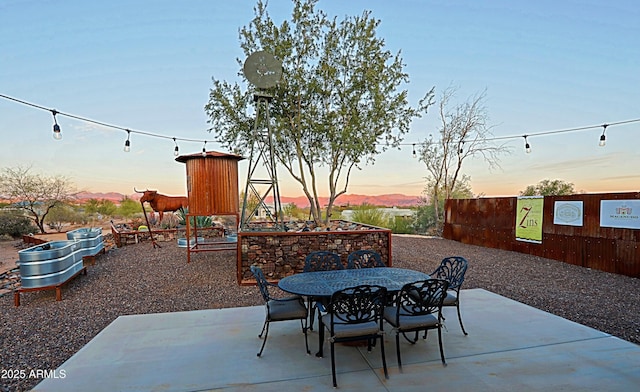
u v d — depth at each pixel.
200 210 6.46
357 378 2.46
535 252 7.84
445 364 2.66
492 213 9.07
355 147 6.83
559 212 7.23
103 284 5.51
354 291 2.50
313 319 3.44
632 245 5.83
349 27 7.15
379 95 6.90
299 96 7.09
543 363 2.66
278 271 5.70
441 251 8.53
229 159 6.57
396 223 13.19
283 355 2.85
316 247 5.83
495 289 5.07
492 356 2.79
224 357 2.82
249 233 5.57
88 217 14.55
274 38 6.87
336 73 7.11
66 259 4.96
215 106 7.27
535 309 3.98
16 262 7.51
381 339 2.56
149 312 4.18
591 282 5.48
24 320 3.95
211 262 6.94
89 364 2.70
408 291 2.77
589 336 3.18
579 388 2.30
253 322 3.66
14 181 12.60
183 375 2.52
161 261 7.11
